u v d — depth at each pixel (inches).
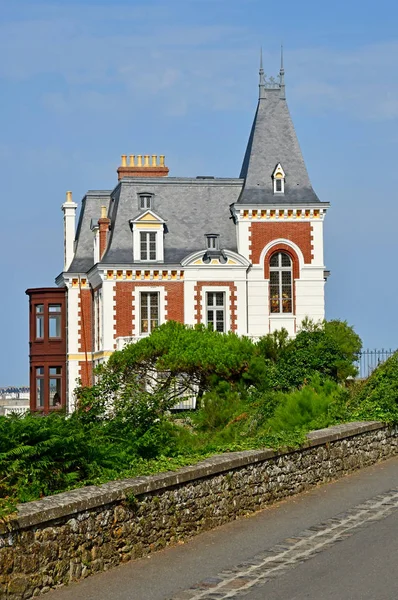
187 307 2578.7
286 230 2620.6
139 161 3006.9
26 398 4781.0
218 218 2714.1
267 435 904.9
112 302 2573.8
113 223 2689.5
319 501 840.3
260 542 670.5
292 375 1766.7
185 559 625.3
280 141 2755.9
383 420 1136.2
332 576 562.3
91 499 585.0
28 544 533.3
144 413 970.7
